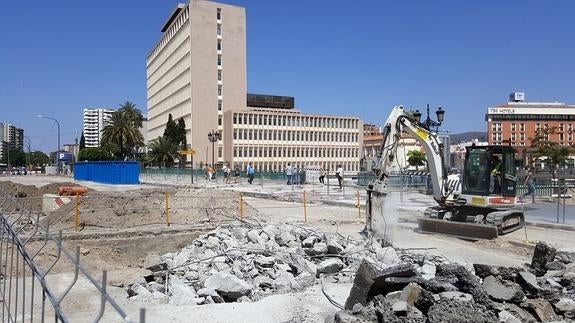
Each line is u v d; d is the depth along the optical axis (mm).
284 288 10469
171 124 111250
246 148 116062
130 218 18719
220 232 15734
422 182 39406
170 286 10219
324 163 125938
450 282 8281
